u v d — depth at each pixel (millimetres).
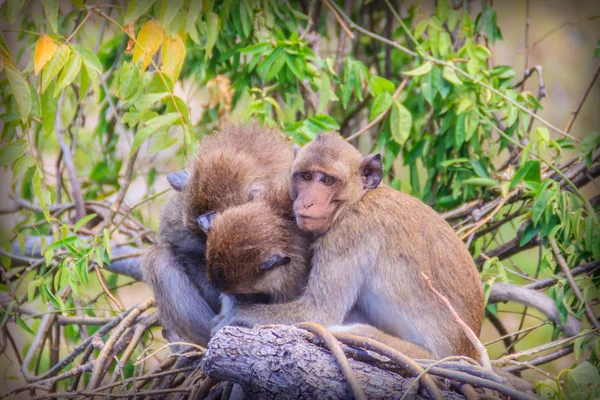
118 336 9500
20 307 11508
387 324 8516
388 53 13367
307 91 12672
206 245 8695
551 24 15875
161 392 8383
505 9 15547
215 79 12836
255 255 8320
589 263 9969
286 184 9039
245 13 11531
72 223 12586
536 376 12117
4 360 11617
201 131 13031
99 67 9430
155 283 9508
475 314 8617
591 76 11289
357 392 6484
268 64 11125
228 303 9195
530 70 11836
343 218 8516
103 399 9320
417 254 8367
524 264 14836
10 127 9891
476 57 11000
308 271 8742
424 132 12203
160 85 10180
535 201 9820
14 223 12969
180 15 10000
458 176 11281
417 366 6707
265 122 11039
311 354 6898
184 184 9609
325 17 13914
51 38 9297
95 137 14109
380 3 13852
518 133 11273
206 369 6988
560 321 9391
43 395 8453
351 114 13516
